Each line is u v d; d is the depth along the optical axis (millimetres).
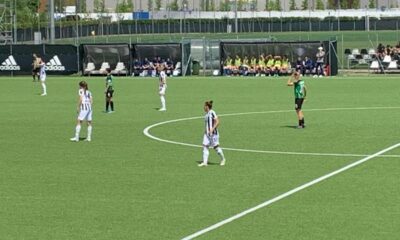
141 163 52750
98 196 42188
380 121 75562
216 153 56500
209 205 39594
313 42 145625
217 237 33562
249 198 41125
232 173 48469
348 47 187000
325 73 143875
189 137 65750
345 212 37562
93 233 34562
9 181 46812
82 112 63406
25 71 151875
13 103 98812
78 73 152125
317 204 39375
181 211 38406
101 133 68938
